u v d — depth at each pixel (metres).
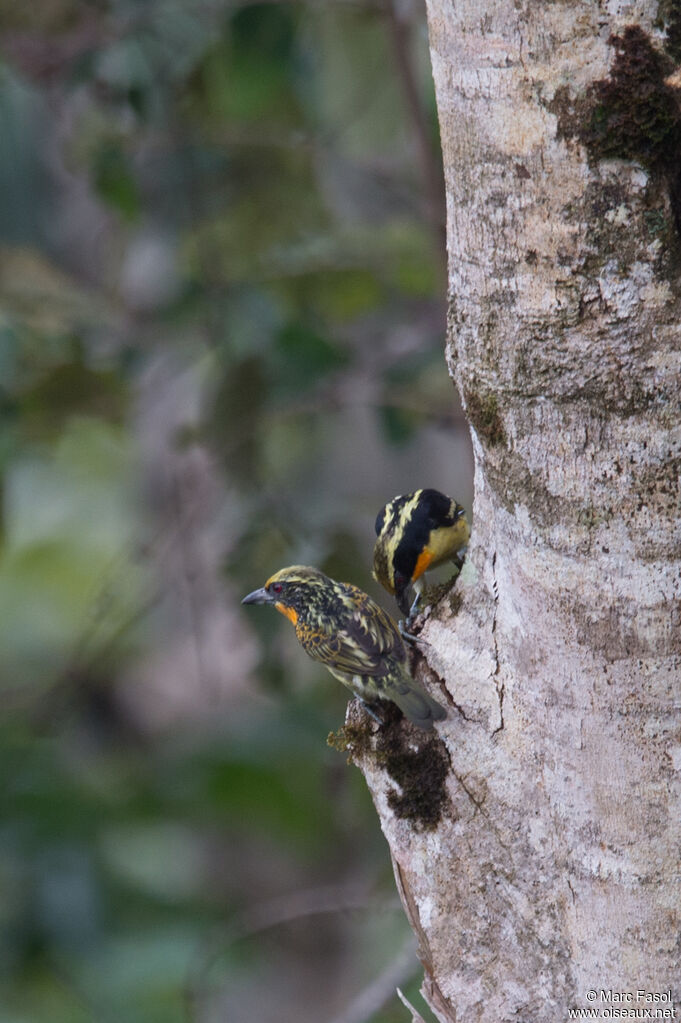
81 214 14.50
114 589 13.46
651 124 5.50
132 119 12.27
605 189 5.64
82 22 11.69
